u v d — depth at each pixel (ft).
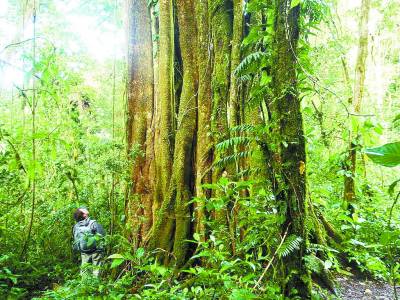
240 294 8.96
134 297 12.82
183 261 17.74
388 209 22.33
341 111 24.45
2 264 20.18
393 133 36.35
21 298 18.37
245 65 11.94
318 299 10.77
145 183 20.74
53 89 20.95
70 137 25.93
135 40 21.84
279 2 10.80
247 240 12.11
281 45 10.71
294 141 10.53
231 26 19.12
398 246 17.79
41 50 21.98
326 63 28.07
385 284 16.22
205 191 17.97
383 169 35.09
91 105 36.14
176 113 20.75
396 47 49.08
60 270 21.08
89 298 13.19
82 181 25.00
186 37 20.53
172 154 19.95
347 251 17.49
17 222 23.85
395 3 38.11
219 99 18.45
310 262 10.48
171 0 20.88
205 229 17.35
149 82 21.71
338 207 20.30
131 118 21.59
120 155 21.98
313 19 12.80
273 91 10.90
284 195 10.70
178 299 11.40
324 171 21.04
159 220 18.85
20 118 29.22
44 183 25.67
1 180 21.06
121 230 21.77
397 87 49.49
